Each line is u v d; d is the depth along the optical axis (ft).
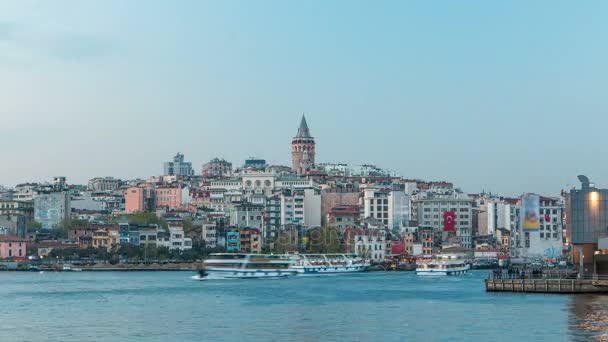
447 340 570.87
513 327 609.42
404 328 629.10
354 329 629.92
